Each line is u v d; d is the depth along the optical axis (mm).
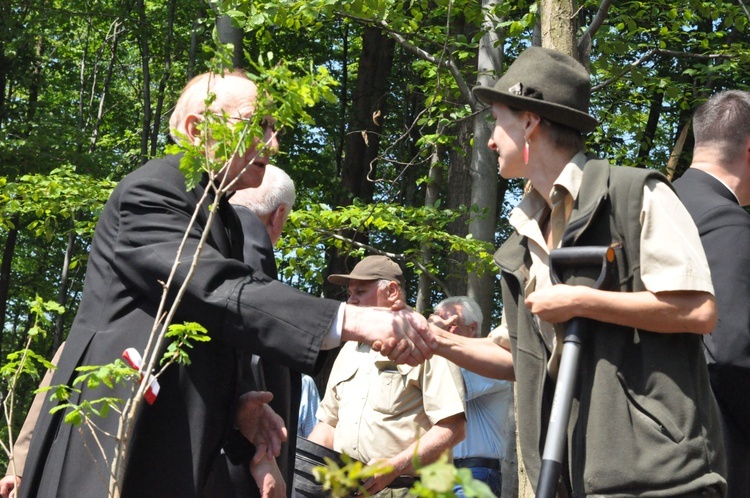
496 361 2750
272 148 2211
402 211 8641
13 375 2219
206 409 2400
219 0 6066
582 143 2580
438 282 9164
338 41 18547
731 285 2779
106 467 2338
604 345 2309
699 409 2279
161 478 2354
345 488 1062
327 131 15789
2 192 8461
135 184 2516
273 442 2721
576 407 2338
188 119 2584
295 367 2371
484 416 5117
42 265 20125
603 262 2293
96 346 2422
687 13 7438
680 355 2299
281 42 15844
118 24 17094
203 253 2426
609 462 2225
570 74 2564
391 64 15859
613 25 8133
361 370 4434
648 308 2242
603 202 2373
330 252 13562
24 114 17641
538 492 2158
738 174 3186
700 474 2199
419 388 4258
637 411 2254
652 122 13016
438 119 8805
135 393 2334
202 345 2434
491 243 8484
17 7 15812
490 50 7504
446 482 975
